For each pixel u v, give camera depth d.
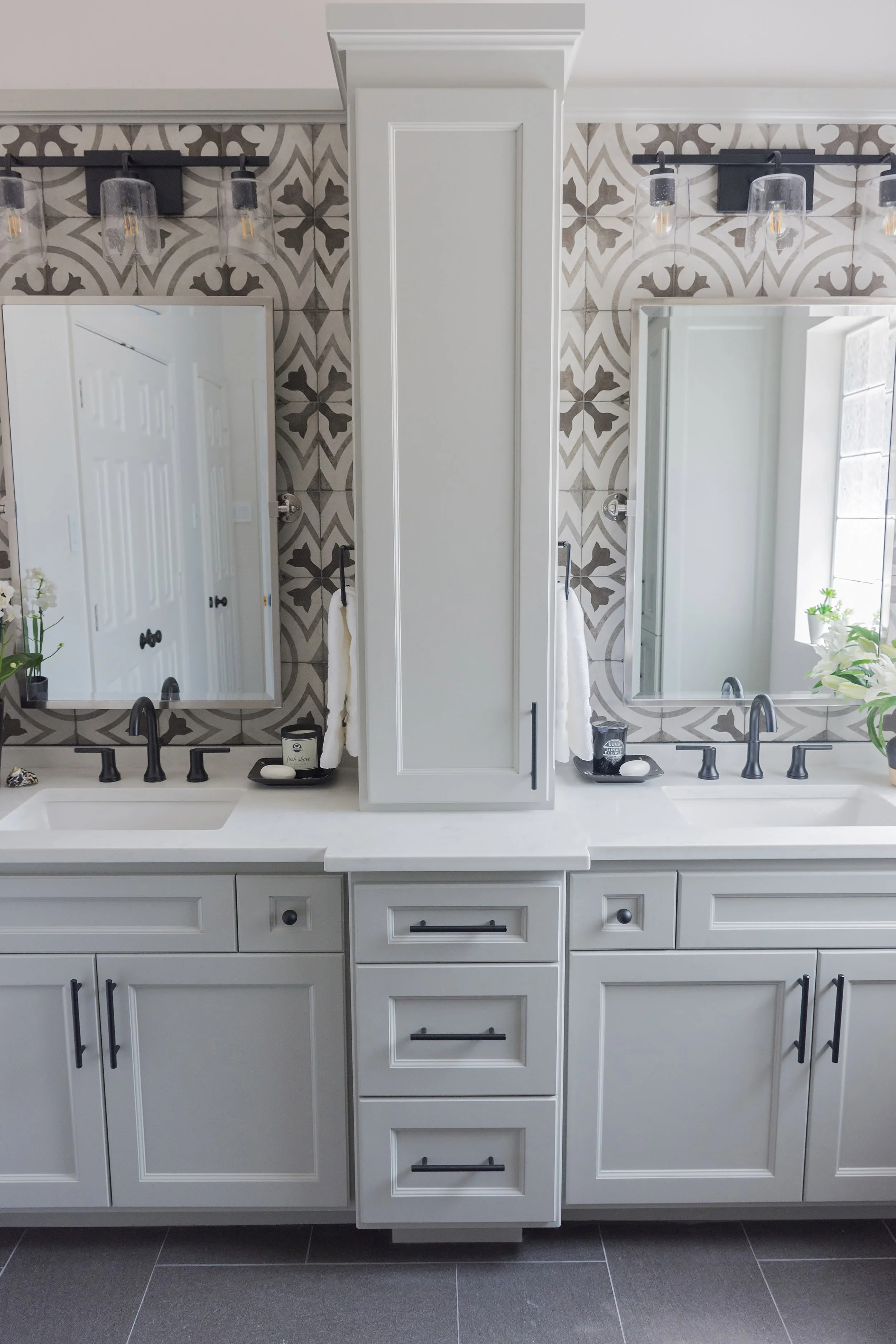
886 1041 1.99
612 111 2.21
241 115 2.21
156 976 1.94
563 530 2.37
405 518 1.92
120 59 2.20
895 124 2.25
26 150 2.23
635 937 1.94
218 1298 1.92
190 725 2.41
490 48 1.79
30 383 2.27
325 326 2.27
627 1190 2.02
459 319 1.86
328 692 2.18
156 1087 1.98
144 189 2.12
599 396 2.32
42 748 2.40
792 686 2.39
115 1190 2.02
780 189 2.08
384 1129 1.93
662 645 2.37
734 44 2.21
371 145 1.80
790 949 1.95
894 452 2.33
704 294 2.29
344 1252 2.04
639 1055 1.98
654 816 2.06
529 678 1.97
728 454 2.31
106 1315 1.88
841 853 1.90
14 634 2.35
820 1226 2.12
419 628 1.96
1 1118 2.00
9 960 1.93
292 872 1.91
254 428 2.27
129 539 2.32
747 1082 2.00
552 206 1.82
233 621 2.34
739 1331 1.84
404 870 1.82
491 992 1.89
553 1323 1.86
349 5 1.75
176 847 1.87
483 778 2.01
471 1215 1.96
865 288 2.30
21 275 2.25
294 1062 1.97
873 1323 1.86
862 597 2.37
